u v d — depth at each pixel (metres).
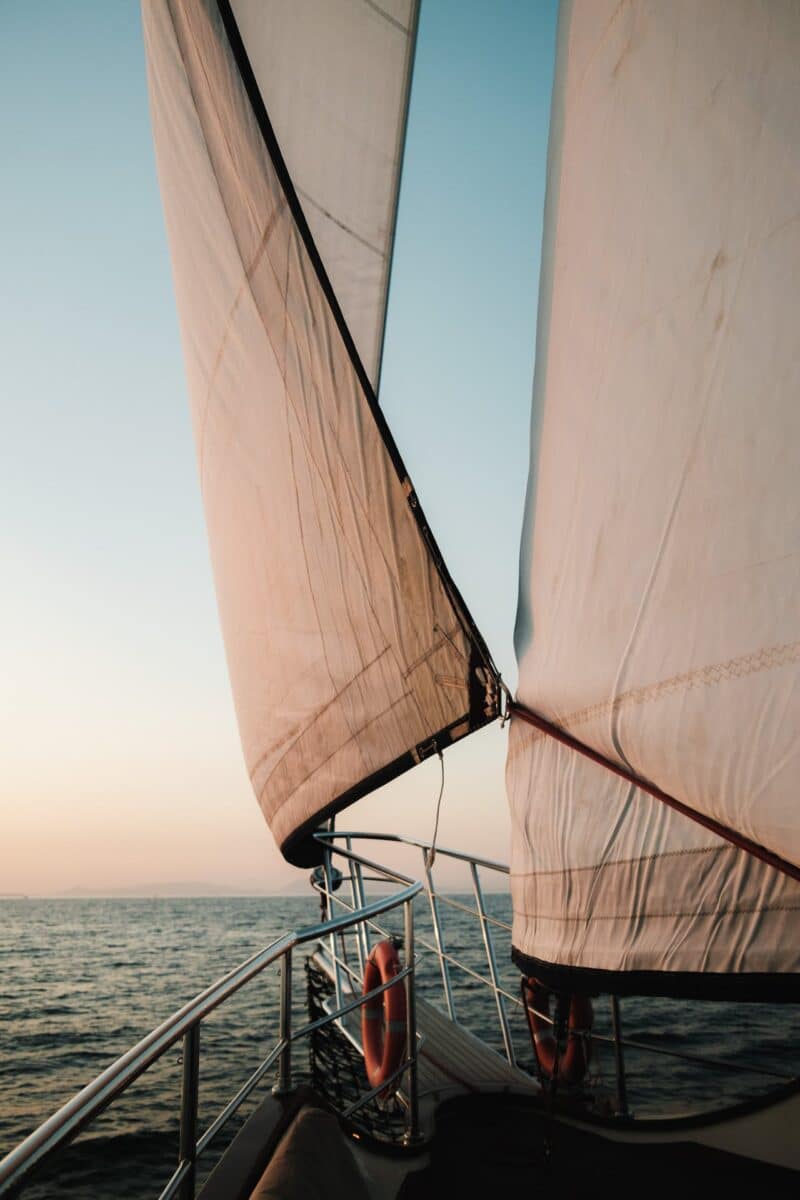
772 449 2.29
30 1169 1.28
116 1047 17.81
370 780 4.91
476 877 5.71
